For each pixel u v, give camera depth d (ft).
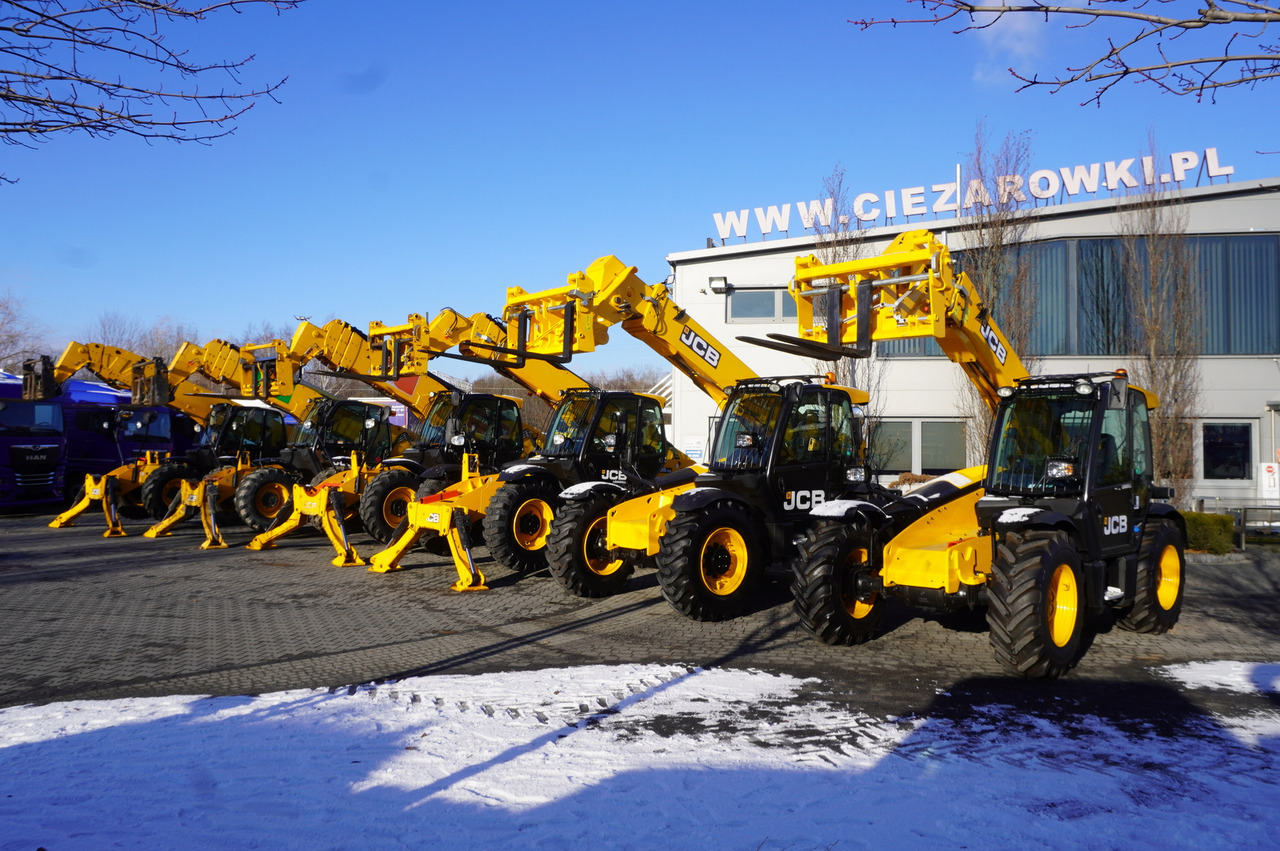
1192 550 41.06
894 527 24.49
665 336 31.24
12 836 11.53
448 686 19.06
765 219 61.72
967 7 11.14
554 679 19.66
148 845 11.27
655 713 17.15
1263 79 11.55
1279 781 13.70
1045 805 12.68
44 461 62.90
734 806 12.56
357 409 50.70
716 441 28.99
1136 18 10.78
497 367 38.40
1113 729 16.33
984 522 22.72
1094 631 25.40
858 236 57.52
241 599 30.01
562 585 30.27
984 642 23.84
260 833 11.64
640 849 11.18
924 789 13.25
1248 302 54.34
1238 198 54.34
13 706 17.79
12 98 11.24
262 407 54.85
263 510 47.09
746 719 16.80
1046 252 56.24
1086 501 21.70
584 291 30.09
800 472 28.25
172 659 21.81
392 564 35.78
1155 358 50.75
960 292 25.05
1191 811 12.50
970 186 54.44
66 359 52.80
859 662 21.57
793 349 25.08
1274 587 33.42
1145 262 52.39
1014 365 27.32
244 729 16.05
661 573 26.05
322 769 13.99
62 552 41.65
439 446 43.39
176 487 52.37
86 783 13.46
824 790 13.19
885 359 58.80
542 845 11.28
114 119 11.88
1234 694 18.81
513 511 33.47
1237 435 54.54
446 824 11.93
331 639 24.11
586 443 35.19
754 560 27.09
